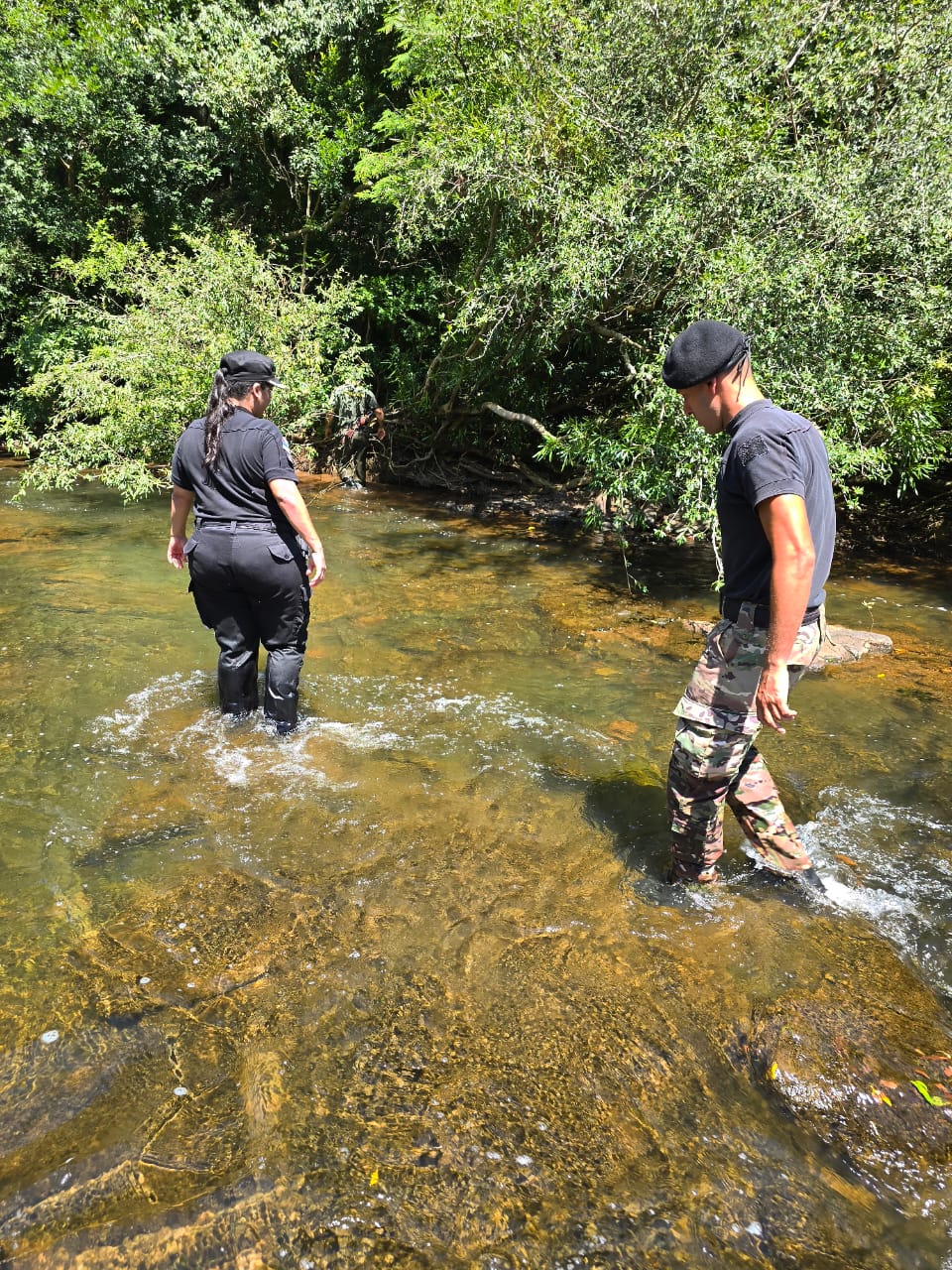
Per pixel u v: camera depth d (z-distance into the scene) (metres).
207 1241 1.38
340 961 2.08
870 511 7.86
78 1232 1.39
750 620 2.16
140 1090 1.68
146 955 2.07
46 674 3.86
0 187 11.50
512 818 2.79
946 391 5.97
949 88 5.98
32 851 2.51
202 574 3.22
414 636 4.60
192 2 12.06
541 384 9.40
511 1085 1.73
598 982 2.03
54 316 10.97
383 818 2.76
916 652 4.55
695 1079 1.76
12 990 1.94
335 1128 1.61
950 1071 1.79
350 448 9.94
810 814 2.86
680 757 2.29
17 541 6.36
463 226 8.21
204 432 3.18
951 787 3.07
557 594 5.51
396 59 9.21
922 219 5.61
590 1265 1.37
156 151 12.03
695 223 5.89
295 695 3.36
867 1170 1.57
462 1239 1.40
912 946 2.21
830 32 6.20
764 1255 1.40
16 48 11.33
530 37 6.39
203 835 2.62
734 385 2.10
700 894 2.39
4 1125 1.59
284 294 10.03
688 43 6.07
